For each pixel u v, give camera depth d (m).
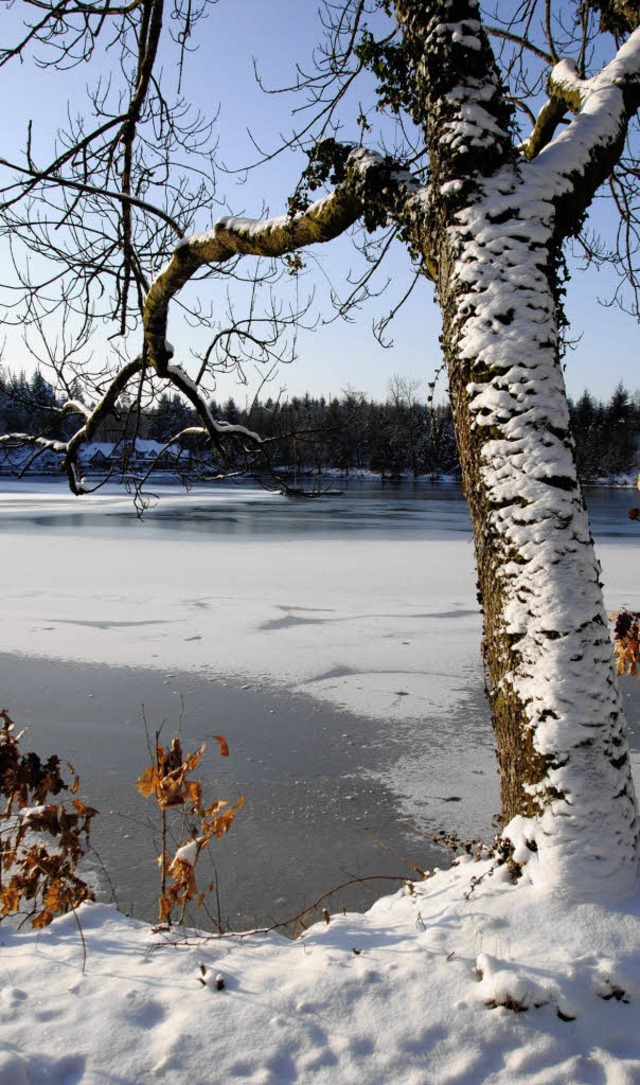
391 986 2.11
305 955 2.31
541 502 2.50
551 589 2.47
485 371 2.58
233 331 4.47
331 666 10.43
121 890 5.25
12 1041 1.97
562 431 2.54
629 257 4.46
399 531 27.84
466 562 19.72
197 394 4.39
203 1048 1.93
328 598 14.92
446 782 6.98
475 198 2.63
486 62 2.69
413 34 2.74
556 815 2.40
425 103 2.77
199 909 5.02
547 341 2.56
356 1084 1.82
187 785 2.80
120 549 22.20
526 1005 1.98
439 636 11.95
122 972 2.27
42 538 24.98
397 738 8.01
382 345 4.51
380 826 6.16
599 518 34.06
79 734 8.04
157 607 14.06
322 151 3.18
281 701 9.09
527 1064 1.85
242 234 3.38
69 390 4.76
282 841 5.93
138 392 4.25
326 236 3.20
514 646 2.52
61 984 2.21
